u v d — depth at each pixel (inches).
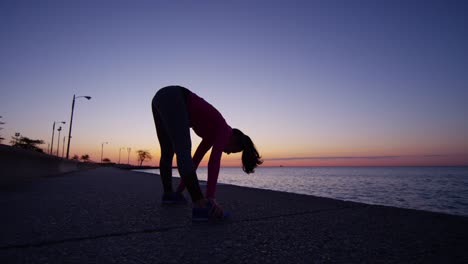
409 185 1162.0
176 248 50.8
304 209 95.0
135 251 48.4
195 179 74.2
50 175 362.6
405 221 77.2
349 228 68.7
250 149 94.7
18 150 221.3
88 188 168.6
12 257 43.8
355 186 1001.5
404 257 48.8
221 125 89.3
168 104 82.4
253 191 151.2
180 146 77.5
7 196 124.1
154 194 136.5
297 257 47.8
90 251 47.9
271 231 64.8
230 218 79.0
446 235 63.4
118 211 86.7
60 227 64.2
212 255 47.5
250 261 45.2
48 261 42.4
